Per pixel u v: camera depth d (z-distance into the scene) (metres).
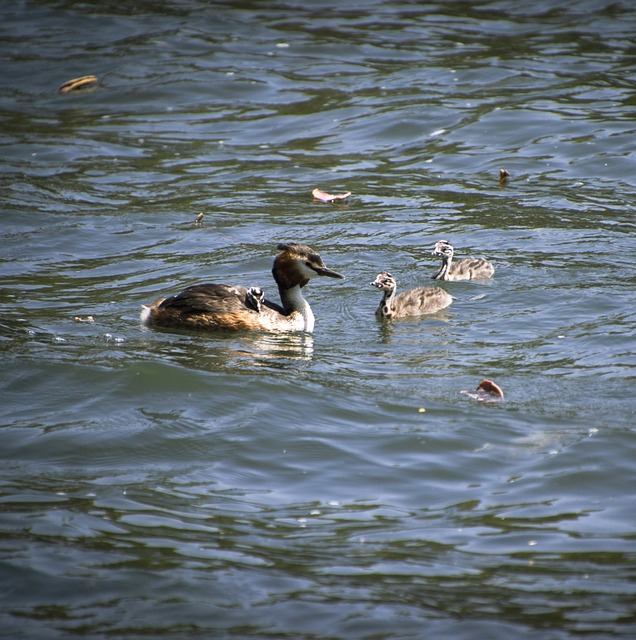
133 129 27.16
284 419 12.01
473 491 10.38
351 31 34.62
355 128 26.78
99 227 20.34
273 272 15.95
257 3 38.00
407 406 12.34
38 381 12.89
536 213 21.02
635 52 31.59
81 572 8.69
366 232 20.22
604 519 9.76
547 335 14.88
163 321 15.42
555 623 7.97
